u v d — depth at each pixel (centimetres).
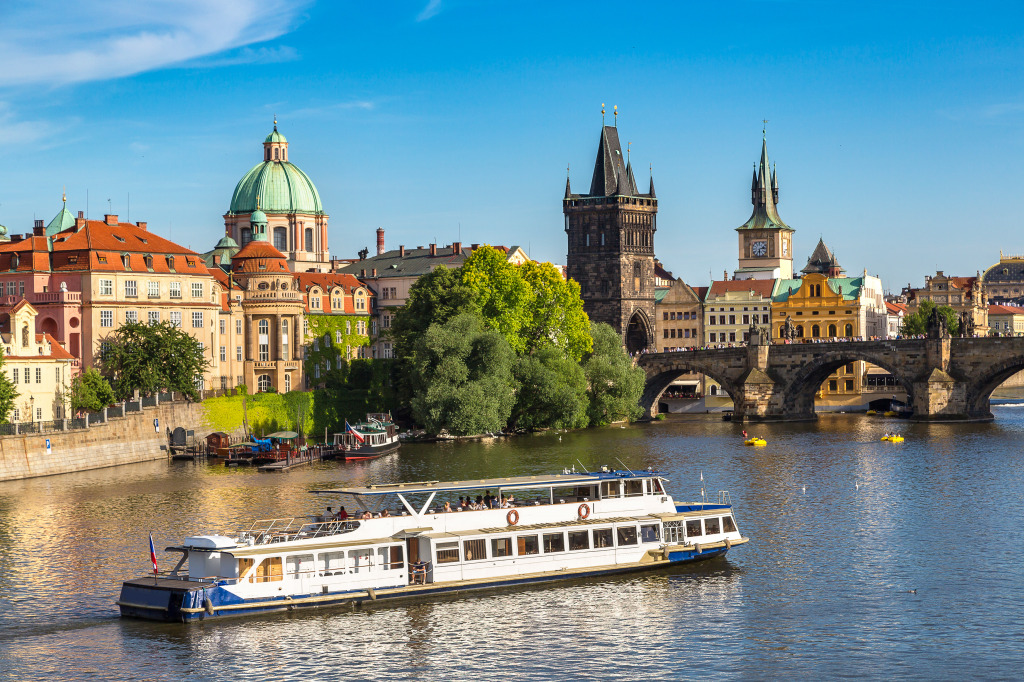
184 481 14038
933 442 17638
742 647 7588
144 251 18650
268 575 8212
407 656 7469
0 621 8119
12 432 14150
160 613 8050
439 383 18088
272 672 7225
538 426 19862
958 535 10456
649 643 7662
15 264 18225
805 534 10525
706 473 14288
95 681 7100
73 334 17862
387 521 8669
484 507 9100
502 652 7531
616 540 9156
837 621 8056
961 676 7094
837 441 18050
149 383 17175
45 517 11519
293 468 15312
